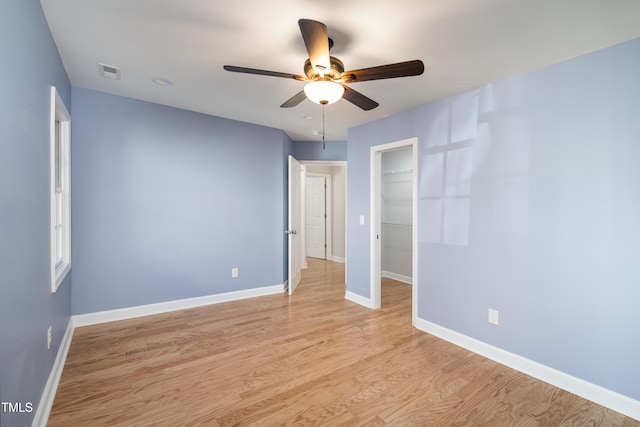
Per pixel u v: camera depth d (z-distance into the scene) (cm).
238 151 399
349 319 339
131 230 326
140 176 330
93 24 183
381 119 365
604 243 196
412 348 272
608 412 189
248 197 410
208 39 198
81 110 295
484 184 260
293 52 214
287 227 461
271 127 427
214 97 308
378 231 378
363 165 390
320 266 637
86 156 299
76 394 199
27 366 148
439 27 179
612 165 193
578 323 207
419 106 317
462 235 276
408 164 517
